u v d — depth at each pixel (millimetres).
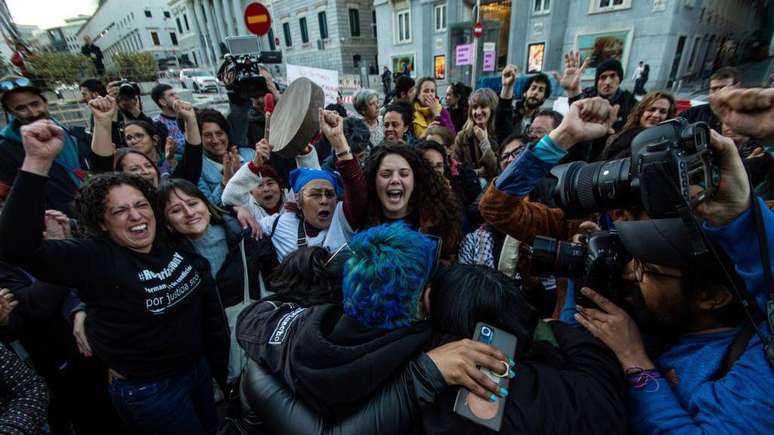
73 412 1750
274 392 796
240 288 1725
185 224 1521
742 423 577
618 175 803
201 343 1541
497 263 1782
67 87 9844
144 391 1382
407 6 17719
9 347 1484
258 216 2211
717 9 14453
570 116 948
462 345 685
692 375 715
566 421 624
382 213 1813
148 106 11617
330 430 683
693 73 14492
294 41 26500
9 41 5766
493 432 616
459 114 4758
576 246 977
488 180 2877
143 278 1296
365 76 20891
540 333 825
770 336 607
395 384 676
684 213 608
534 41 13922
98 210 1228
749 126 653
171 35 45875
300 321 839
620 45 12172
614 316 794
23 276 1506
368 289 706
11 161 2219
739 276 663
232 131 3754
